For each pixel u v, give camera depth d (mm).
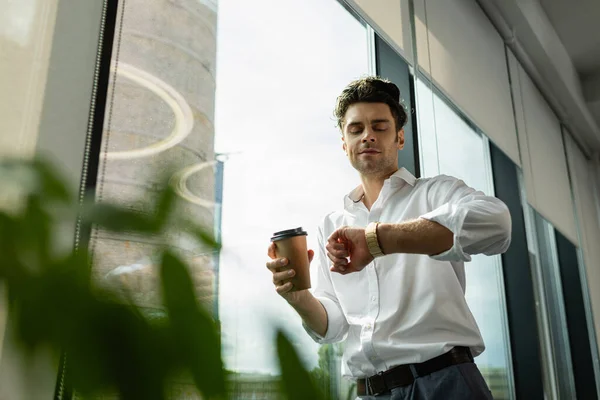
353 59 2135
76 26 927
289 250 1053
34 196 191
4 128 802
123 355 181
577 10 4539
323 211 1683
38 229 185
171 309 193
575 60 5332
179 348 189
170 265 199
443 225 1107
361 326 1321
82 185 847
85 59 927
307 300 1293
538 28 4270
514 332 3273
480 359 2688
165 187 217
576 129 5793
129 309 188
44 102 857
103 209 201
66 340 176
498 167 3617
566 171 5250
